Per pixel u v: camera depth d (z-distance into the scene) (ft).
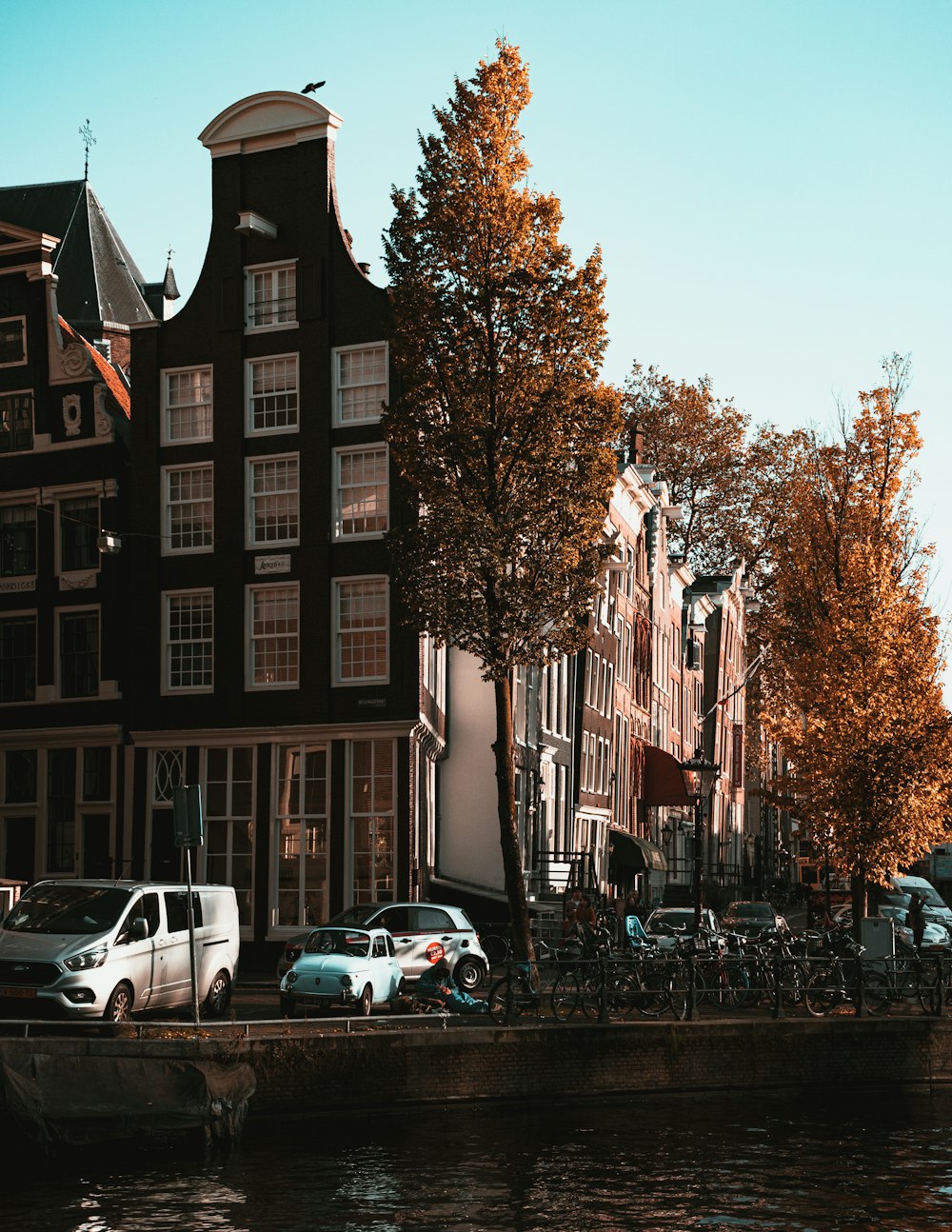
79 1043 67.97
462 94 102.73
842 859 120.78
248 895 132.05
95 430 142.20
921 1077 93.30
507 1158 68.33
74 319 180.55
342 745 130.41
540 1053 81.92
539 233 101.81
